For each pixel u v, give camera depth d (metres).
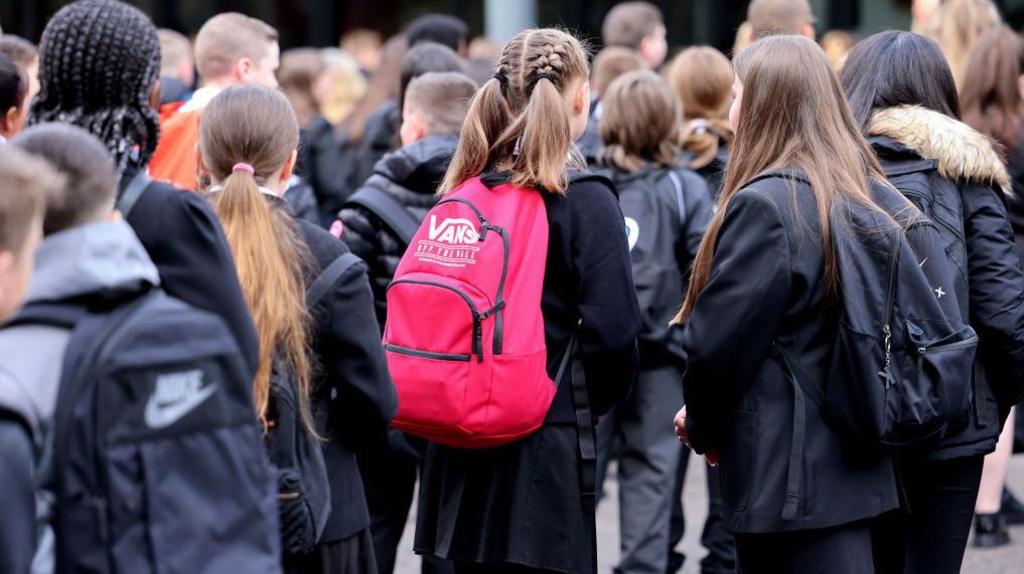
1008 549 13.43
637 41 17.19
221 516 4.78
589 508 8.27
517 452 8.19
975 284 8.71
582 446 8.20
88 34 6.29
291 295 6.95
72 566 4.62
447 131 10.54
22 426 4.61
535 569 8.27
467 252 7.96
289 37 34.72
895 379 7.21
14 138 5.36
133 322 4.77
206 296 6.05
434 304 7.90
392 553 10.48
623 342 8.06
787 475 7.30
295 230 7.24
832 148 7.56
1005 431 13.27
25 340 4.80
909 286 7.27
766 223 7.24
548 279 8.17
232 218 6.99
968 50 14.27
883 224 7.32
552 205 8.12
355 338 7.21
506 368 7.84
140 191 6.16
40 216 4.73
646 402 11.74
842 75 9.11
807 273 7.24
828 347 7.35
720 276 7.28
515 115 8.24
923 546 8.84
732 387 7.34
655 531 11.81
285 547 6.91
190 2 35.25
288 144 7.51
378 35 32.84
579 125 8.45
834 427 7.33
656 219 11.55
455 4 32.78
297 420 6.97
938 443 8.45
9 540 4.43
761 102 7.70
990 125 12.56
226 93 7.50
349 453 7.54
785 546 7.52
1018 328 8.62
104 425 4.64
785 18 13.87
